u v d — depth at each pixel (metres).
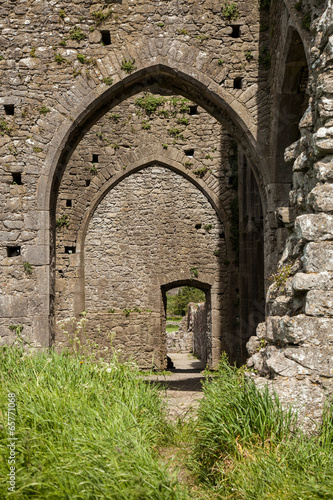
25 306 6.55
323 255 3.57
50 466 2.60
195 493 2.88
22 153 6.73
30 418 3.14
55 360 4.68
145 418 3.77
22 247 6.63
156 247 12.85
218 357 12.27
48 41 6.81
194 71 6.88
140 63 6.84
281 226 6.52
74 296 11.97
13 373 4.31
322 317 3.49
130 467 2.67
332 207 3.63
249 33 6.92
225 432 3.14
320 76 3.85
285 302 3.89
